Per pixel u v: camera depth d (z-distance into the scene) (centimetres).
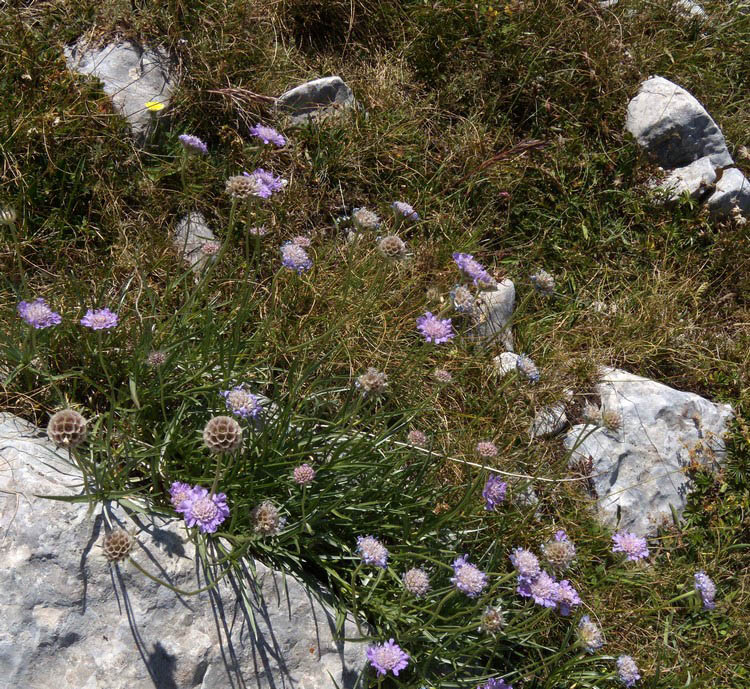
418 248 134
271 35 142
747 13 179
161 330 109
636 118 151
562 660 112
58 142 122
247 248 106
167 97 131
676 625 118
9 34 125
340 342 116
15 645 94
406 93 148
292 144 135
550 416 128
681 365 137
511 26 152
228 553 100
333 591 106
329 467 106
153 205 126
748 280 142
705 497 127
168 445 104
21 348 106
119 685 96
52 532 97
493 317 132
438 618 103
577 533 120
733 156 158
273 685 100
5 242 117
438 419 122
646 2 171
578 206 144
